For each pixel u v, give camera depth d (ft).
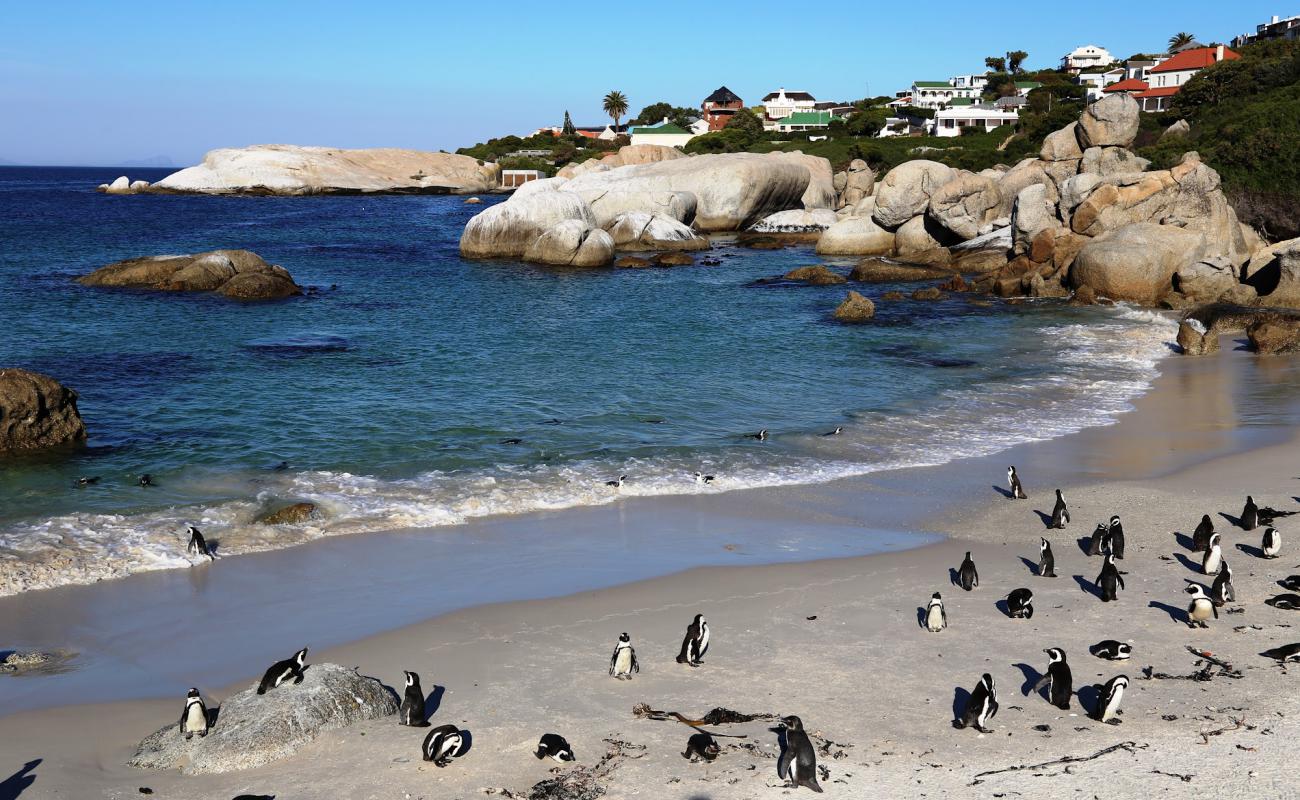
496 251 221.46
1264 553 55.31
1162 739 36.65
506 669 43.73
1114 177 162.40
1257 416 86.69
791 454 78.23
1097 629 46.65
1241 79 282.15
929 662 43.73
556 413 90.27
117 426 83.56
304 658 41.60
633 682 42.29
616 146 609.01
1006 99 507.30
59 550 56.95
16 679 43.24
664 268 206.69
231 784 35.12
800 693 41.11
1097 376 104.68
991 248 193.06
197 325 130.82
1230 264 144.97
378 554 57.77
